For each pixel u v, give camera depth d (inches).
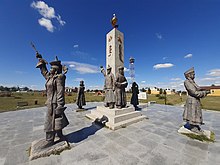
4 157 135.9
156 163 126.0
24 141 177.2
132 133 207.8
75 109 454.9
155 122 275.0
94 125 253.4
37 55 161.6
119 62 360.8
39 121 291.3
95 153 144.7
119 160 131.3
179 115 348.2
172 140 180.1
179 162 127.6
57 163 125.6
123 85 290.0
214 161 129.2
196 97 196.9
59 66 163.5
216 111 419.5
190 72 204.4
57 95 151.8
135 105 437.1
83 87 427.2
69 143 168.9
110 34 364.5
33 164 123.6
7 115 361.7
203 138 184.1
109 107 290.7
